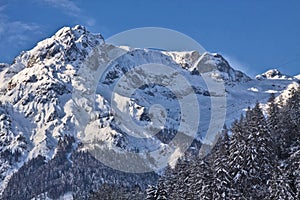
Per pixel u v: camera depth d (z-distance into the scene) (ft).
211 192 307.17
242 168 314.76
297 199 287.07
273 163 314.96
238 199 303.68
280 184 285.02
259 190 307.17
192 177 338.95
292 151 323.16
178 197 349.82
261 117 326.03
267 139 318.24
